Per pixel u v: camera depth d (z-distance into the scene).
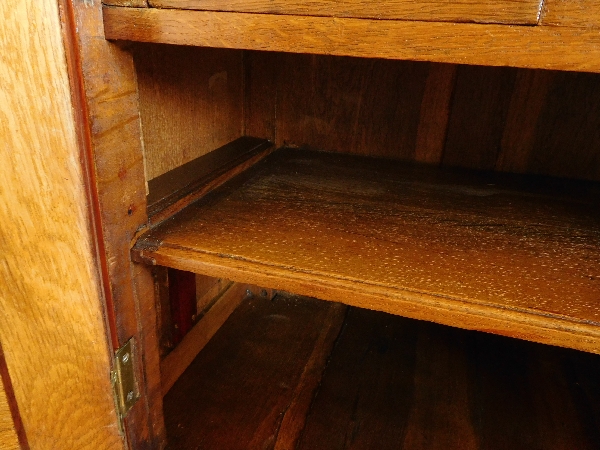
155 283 0.79
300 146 1.07
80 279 0.53
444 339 1.02
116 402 0.61
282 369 0.91
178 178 0.77
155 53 0.70
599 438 0.78
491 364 0.95
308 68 0.99
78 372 0.59
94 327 0.56
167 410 0.80
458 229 0.67
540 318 0.47
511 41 0.40
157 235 0.62
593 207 0.78
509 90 0.88
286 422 0.78
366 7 0.43
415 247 0.61
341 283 0.52
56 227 0.51
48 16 0.43
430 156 0.98
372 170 0.94
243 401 0.83
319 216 0.70
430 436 0.77
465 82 0.90
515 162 0.94
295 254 0.58
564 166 0.91
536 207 0.77
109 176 0.53
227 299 1.06
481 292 0.51
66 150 0.47
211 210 0.71
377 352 0.98
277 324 1.06
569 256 0.60
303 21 0.45
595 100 0.85
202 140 0.89
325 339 1.00
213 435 0.76
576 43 0.39
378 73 0.95
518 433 0.78
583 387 0.89
